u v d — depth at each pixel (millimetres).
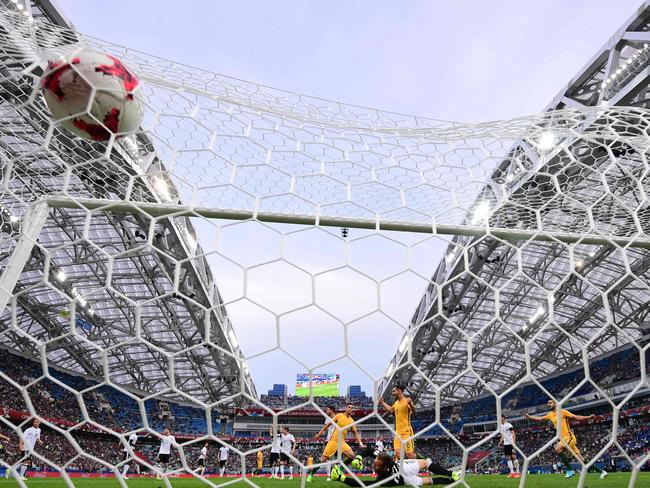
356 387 67938
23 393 2100
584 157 4469
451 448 42188
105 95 2822
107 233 24734
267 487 6410
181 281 22766
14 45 3377
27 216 2967
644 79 14875
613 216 5582
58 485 6996
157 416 47188
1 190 2762
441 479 5043
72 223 22047
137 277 30719
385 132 4852
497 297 2594
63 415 36344
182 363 43500
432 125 5293
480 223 3797
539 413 42750
